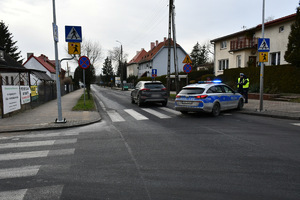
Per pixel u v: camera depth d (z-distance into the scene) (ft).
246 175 12.34
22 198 10.17
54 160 15.12
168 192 10.59
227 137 20.61
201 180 11.80
